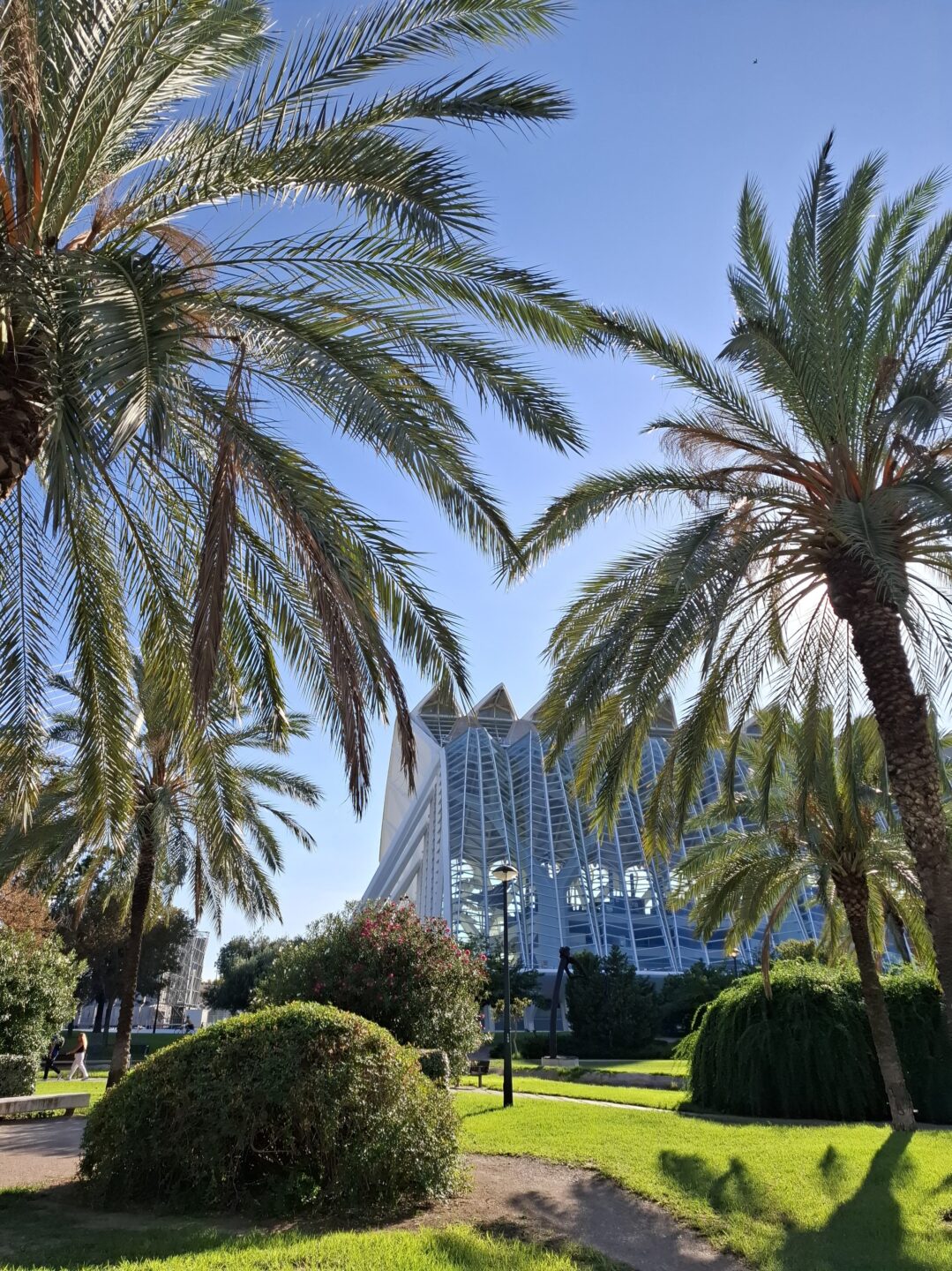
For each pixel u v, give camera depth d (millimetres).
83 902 16531
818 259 8922
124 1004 16000
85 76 5715
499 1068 30969
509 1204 6953
